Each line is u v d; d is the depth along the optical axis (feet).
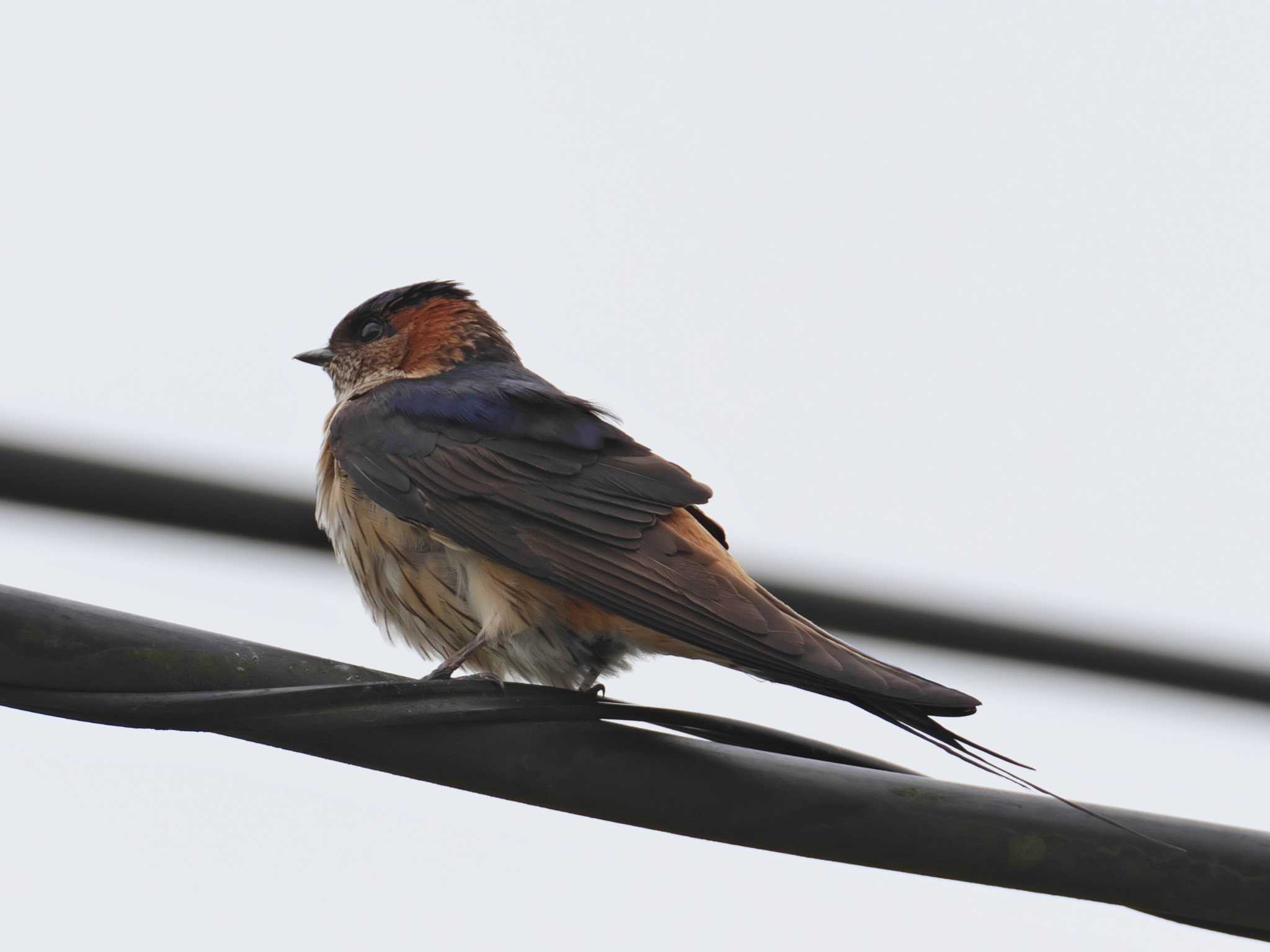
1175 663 38.09
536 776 27.61
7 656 25.08
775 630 29.12
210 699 25.54
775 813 27.99
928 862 28.19
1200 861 28.07
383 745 27.07
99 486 34.04
